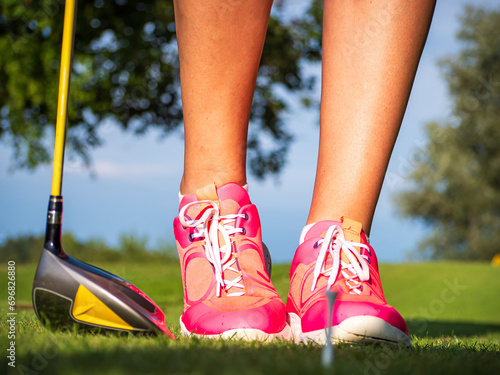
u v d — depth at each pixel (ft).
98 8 25.84
